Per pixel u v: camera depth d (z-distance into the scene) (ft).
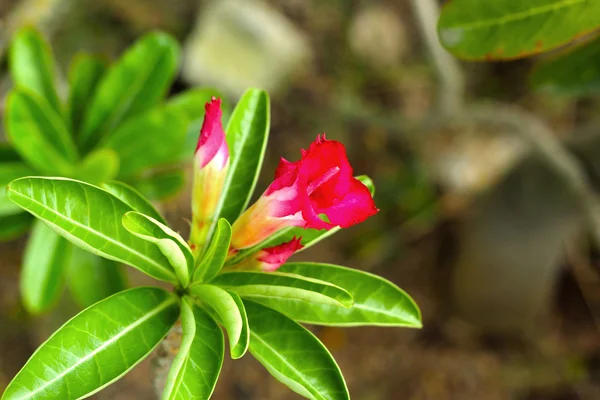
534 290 4.02
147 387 3.49
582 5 1.79
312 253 4.16
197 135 2.29
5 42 2.91
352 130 4.39
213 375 1.72
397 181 4.45
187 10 3.94
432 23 3.05
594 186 3.30
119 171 2.25
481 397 4.25
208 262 1.74
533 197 3.76
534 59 4.60
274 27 4.02
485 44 1.86
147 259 1.76
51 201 1.68
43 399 1.65
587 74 2.13
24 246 3.46
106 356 1.71
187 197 3.29
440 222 4.52
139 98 2.31
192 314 1.71
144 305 1.77
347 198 1.69
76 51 3.59
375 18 4.50
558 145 3.25
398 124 3.89
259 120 1.90
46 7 3.00
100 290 2.29
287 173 1.70
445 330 4.40
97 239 1.72
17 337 3.32
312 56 4.27
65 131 2.20
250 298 1.81
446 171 4.47
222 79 3.86
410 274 4.46
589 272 4.50
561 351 4.41
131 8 3.79
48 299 2.23
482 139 4.61
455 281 4.28
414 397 4.20
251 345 1.76
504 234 3.89
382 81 4.49
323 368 1.76
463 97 4.47
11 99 2.10
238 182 1.87
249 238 1.74
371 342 4.30
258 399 3.89
